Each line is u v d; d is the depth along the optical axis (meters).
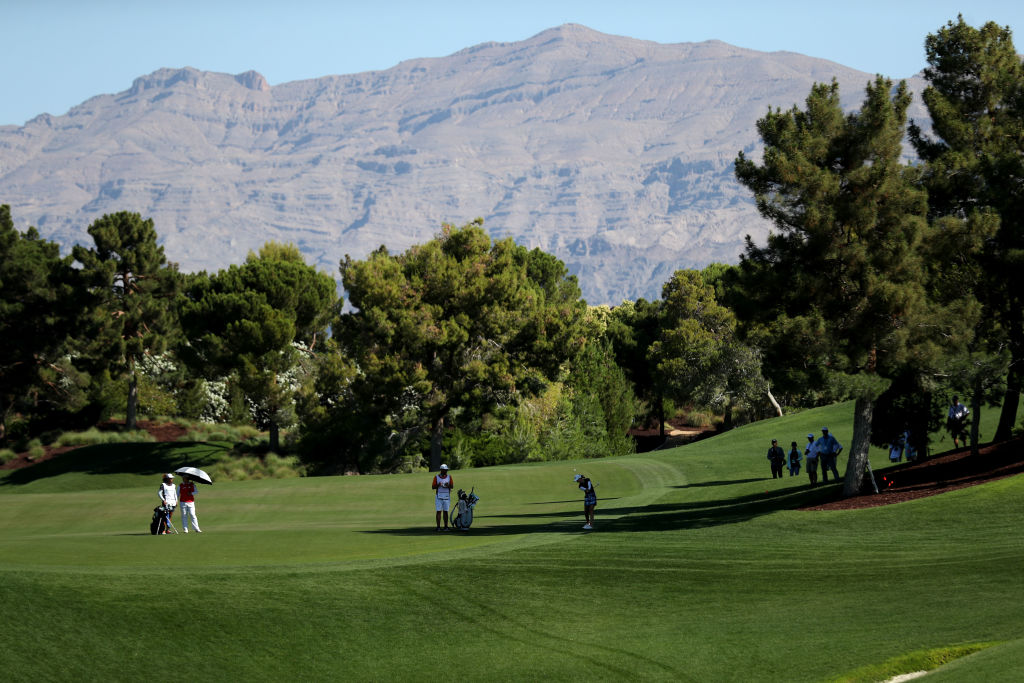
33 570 45.62
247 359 142.75
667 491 94.31
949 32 80.94
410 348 134.88
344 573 48.78
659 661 38.22
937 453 89.75
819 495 74.50
